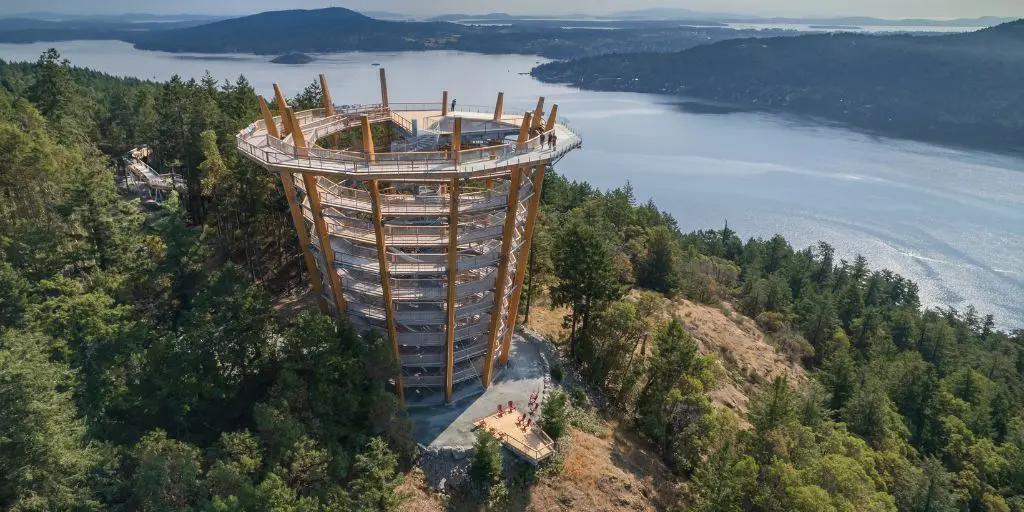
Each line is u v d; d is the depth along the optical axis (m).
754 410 61.25
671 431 62.16
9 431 35.59
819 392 74.25
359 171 44.69
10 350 38.31
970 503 82.12
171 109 88.94
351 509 40.22
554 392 62.41
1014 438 99.31
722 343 100.94
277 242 82.19
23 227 59.06
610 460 57.09
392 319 53.97
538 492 51.59
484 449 49.19
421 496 49.12
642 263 117.12
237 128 83.12
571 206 139.75
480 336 63.34
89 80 180.12
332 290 54.94
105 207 59.34
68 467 37.59
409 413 57.78
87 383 47.03
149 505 37.38
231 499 35.84
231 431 49.50
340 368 49.38
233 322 49.00
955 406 101.25
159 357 46.22
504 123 62.53
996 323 173.12
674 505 55.50
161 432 41.44
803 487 47.62
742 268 176.12
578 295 68.50
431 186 63.84
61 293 54.25
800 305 144.38
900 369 110.06
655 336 69.44
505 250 54.28
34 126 81.75
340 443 48.88
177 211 70.00
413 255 53.97
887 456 73.56
